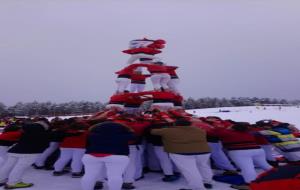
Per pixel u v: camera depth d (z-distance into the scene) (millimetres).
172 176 6016
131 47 8672
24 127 5555
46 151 7078
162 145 5816
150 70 7992
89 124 6344
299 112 48594
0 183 5629
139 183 5875
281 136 6258
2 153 6047
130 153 5434
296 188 2680
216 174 6410
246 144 5410
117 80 8070
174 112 7125
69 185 5652
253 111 54906
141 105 7902
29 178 6227
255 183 2945
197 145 5051
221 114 45844
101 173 5211
